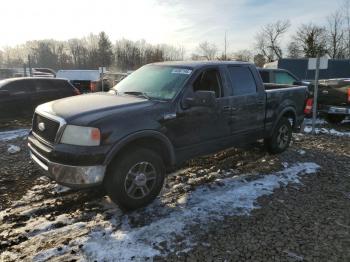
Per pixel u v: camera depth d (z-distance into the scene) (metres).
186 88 4.70
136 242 3.59
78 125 3.81
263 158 6.57
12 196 4.77
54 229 3.88
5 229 3.87
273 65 25.42
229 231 3.84
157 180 4.39
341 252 3.46
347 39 48.97
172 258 3.33
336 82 10.34
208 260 3.31
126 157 4.07
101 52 73.56
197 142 4.90
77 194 4.82
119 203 4.15
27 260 3.28
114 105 4.26
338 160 6.61
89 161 3.76
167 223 3.99
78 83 20.27
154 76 5.14
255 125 5.95
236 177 5.55
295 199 4.73
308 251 3.47
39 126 4.29
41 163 4.15
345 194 4.94
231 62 5.61
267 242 3.63
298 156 6.77
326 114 11.20
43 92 11.48
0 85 10.84
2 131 9.61
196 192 4.91
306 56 53.38
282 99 6.55
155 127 4.25
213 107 5.01
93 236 3.71
